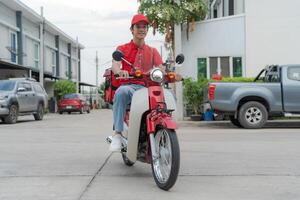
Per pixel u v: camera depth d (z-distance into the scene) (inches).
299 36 812.6
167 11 753.6
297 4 810.2
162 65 250.1
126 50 266.1
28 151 371.2
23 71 1385.3
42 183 246.1
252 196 215.8
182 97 737.0
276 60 817.5
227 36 831.1
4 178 260.1
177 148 218.4
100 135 511.5
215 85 581.9
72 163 309.4
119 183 245.8
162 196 216.4
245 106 579.8
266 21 816.9
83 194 221.0
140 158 257.3
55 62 1993.1
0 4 1323.8
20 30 1465.3
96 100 2672.2
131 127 242.8
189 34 844.6
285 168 284.0
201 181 248.2
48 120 898.7
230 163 303.1
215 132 532.7
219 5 1128.8
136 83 261.9
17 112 781.3
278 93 583.2
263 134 502.0
